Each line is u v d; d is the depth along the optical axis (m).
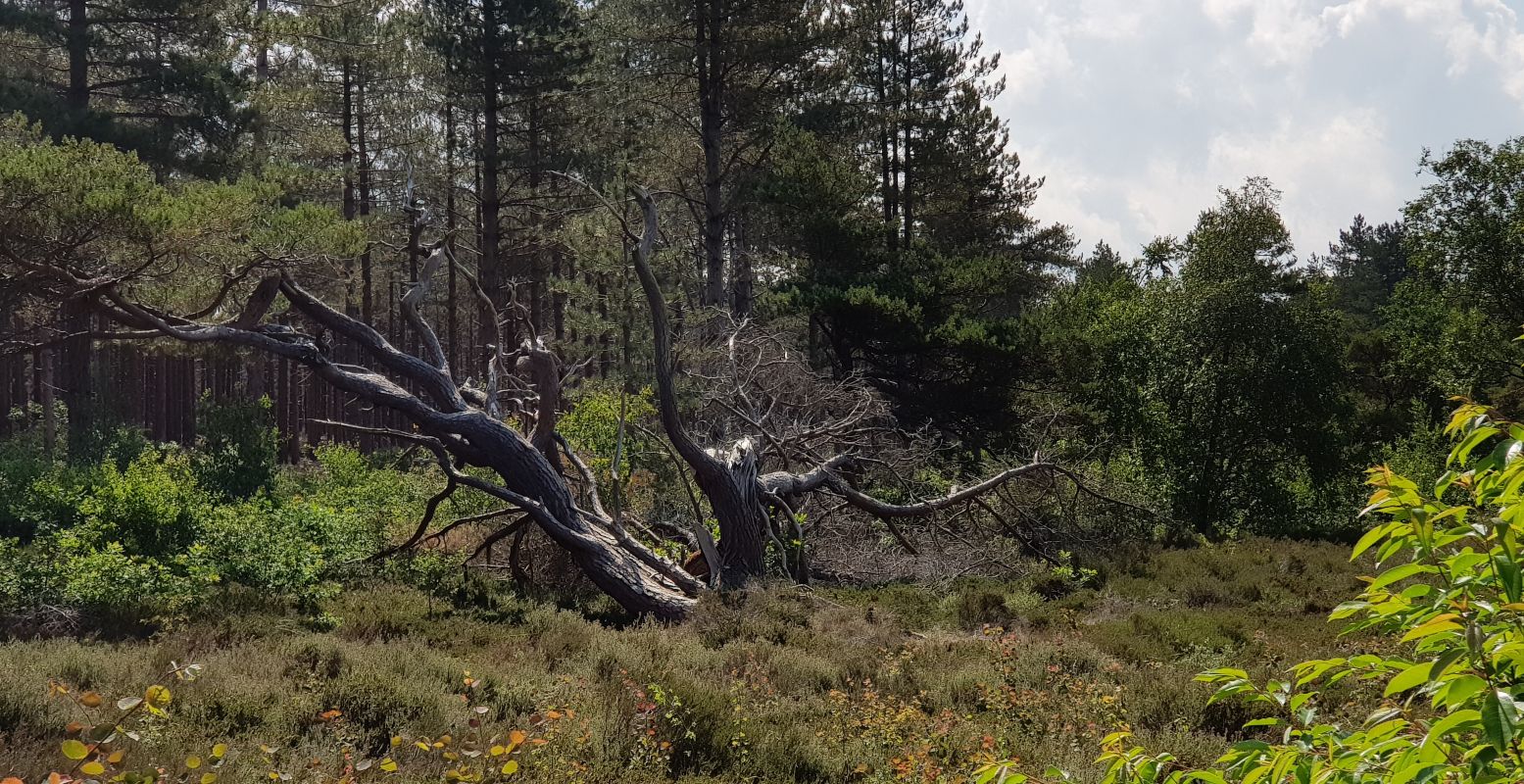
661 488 19.12
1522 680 2.45
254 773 5.73
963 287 30.30
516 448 15.20
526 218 41.41
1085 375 28.86
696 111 35.25
